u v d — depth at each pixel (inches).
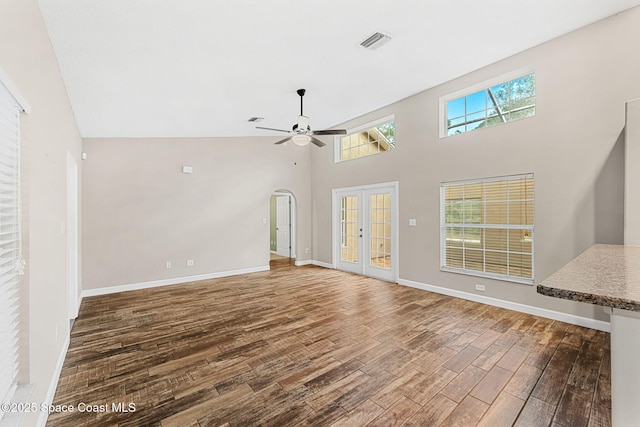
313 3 93.4
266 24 101.0
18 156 64.3
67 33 90.7
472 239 170.1
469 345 113.0
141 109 161.6
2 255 60.1
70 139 137.0
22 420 57.4
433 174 186.5
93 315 151.8
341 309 156.8
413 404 79.7
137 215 209.6
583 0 108.7
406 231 203.9
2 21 53.1
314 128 263.3
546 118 138.3
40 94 77.9
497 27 120.2
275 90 158.9
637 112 105.3
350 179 251.1
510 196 154.0
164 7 86.1
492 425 71.9
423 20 110.1
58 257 99.3
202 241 233.9
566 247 133.3
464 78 166.1
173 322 141.0
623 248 89.5
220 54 116.0
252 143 258.2
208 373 96.0
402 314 147.7
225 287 206.8
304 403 80.6
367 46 123.8
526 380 90.0
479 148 163.3
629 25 116.5
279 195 353.1
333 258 270.5
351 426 71.9
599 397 81.6
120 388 88.4
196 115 183.0
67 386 89.6
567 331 124.1
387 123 223.9
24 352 64.9
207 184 237.0
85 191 193.6
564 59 132.2
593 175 125.9
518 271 152.1
